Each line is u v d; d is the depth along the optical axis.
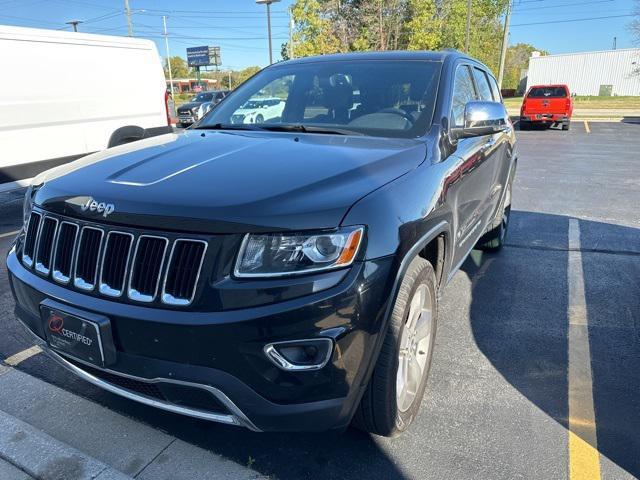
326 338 1.81
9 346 3.31
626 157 12.37
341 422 1.94
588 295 4.11
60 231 2.17
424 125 2.90
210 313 1.82
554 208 7.21
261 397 1.84
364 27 33.44
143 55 8.09
